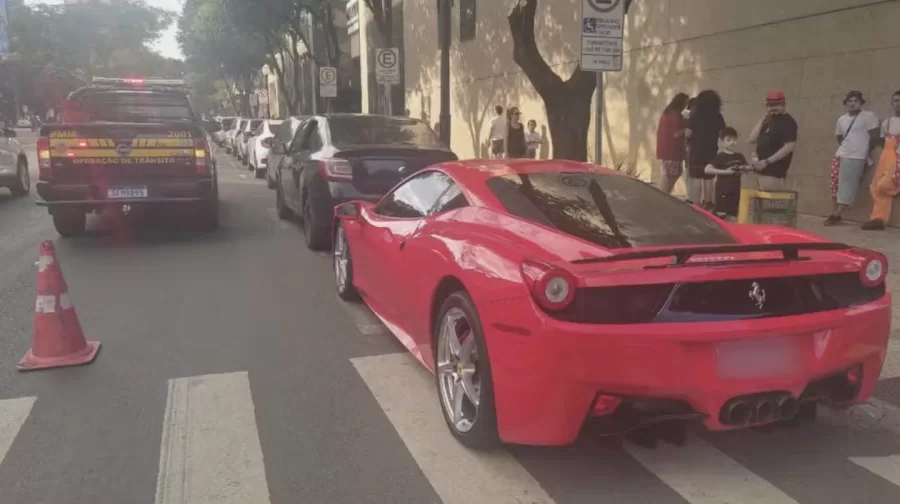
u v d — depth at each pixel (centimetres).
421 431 401
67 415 421
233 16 3092
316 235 896
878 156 956
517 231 379
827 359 332
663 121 1108
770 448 382
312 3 2919
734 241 390
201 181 953
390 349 539
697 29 1272
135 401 442
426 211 480
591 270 314
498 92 2084
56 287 507
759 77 1141
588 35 727
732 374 315
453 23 2392
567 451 377
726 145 929
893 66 924
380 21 1892
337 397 449
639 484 345
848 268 342
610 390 309
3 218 1202
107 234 1038
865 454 376
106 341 554
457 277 373
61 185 898
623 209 411
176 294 696
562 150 1009
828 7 1009
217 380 475
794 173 1091
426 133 961
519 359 325
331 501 330
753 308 322
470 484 345
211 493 337
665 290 315
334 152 859
